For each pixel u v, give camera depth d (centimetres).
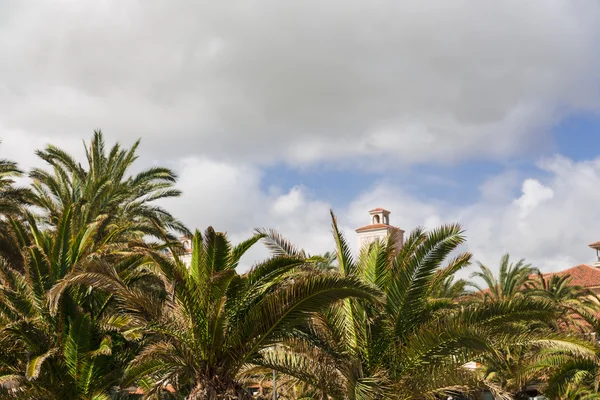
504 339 1256
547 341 1250
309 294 1136
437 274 1380
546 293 3744
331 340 1362
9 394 1577
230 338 1215
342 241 1454
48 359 1650
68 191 2694
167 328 1212
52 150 2702
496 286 4044
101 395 1691
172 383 1332
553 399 1745
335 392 1274
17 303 1723
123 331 1706
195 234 1321
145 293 1239
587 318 2030
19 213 2345
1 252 2391
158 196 2830
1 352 1672
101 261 1202
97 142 2797
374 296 1081
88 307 1820
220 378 1213
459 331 1179
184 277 1226
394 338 1334
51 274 1747
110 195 2525
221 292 1194
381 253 1436
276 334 1214
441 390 1221
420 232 1431
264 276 1302
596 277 4994
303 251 1470
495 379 2053
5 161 2289
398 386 1257
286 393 1895
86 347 1644
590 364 1673
